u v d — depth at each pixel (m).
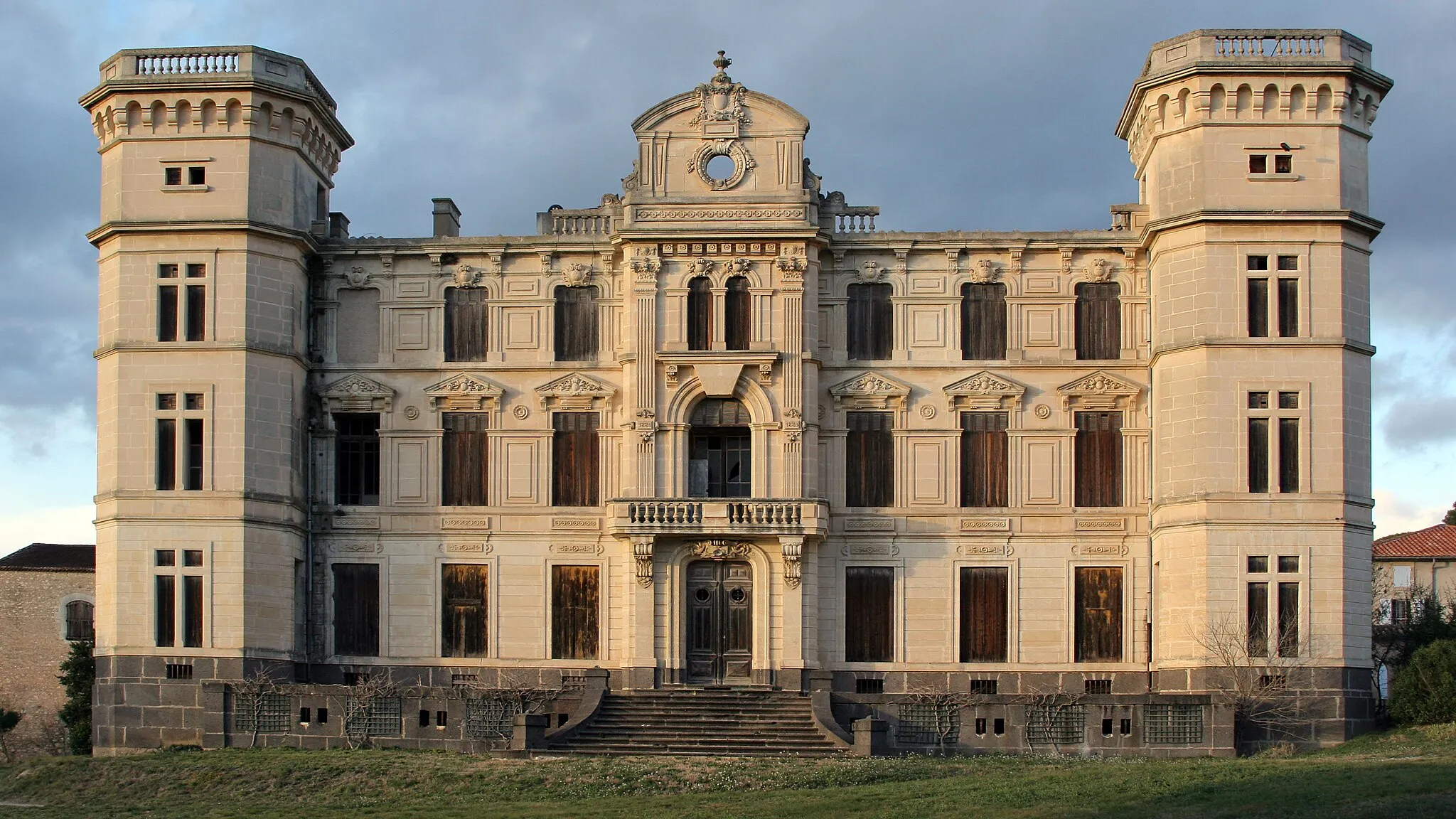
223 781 55.69
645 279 68.44
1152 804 45.09
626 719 62.72
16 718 82.00
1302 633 63.50
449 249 70.06
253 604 65.69
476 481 69.62
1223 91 65.75
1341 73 65.56
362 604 69.31
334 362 70.00
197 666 65.06
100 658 65.81
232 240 67.19
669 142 69.00
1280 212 65.00
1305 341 64.81
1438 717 62.41
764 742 60.53
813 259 68.75
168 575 65.69
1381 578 95.06
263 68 68.06
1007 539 68.44
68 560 87.69
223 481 66.00
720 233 68.00
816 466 68.25
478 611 69.12
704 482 69.12
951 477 68.75
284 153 68.50
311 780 55.19
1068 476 68.56
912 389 69.00
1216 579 63.97
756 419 67.81
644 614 66.94
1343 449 64.56
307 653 68.88
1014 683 67.81
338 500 69.81
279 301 67.88
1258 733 62.50
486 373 69.81
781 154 68.75
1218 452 64.50
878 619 68.50
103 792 55.88
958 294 69.38
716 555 67.19
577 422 69.75
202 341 66.69
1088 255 69.25
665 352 67.88
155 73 68.00
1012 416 68.88
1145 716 61.41
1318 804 43.44
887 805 47.31
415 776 54.69
